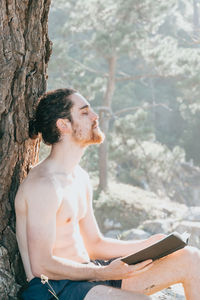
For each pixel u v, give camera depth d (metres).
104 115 16.61
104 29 15.54
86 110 2.40
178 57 15.60
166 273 2.31
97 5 15.16
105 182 16.92
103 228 15.45
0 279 2.37
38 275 2.24
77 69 15.56
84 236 2.62
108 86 16.53
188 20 36.12
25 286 2.44
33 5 2.38
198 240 13.69
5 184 2.42
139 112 16.17
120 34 14.70
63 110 2.36
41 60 2.49
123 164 23.05
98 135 2.41
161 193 21.50
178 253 2.32
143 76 16.41
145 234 13.92
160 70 15.90
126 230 15.08
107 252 2.63
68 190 2.35
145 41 15.27
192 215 15.55
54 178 2.29
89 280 2.26
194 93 15.87
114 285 2.35
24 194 2.27
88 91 15.34
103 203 15.81
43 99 2.41
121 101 29.44
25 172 2.55
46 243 2.21
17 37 2.35
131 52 15.29
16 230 2.37
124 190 17.55
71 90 2.42
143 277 2.35
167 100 32.12
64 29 15.66
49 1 2.46
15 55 2.36
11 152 2.41
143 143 16.77
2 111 2.36
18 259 2.49
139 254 2.15
